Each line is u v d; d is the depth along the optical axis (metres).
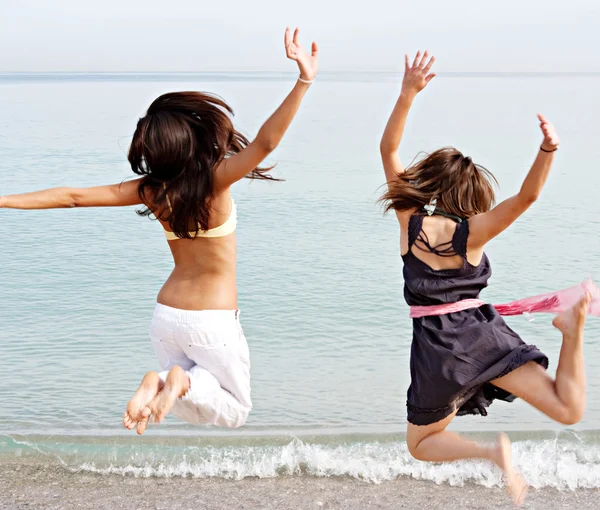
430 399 3.89
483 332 3.85
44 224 16.11
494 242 14.63
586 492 5.90
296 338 9.84
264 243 14.61
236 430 7.21
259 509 5.68
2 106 58.47
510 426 7.25
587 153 27.45
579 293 3.78
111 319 10.53
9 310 10.82
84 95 82.94
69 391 8.25
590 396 7.93
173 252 3.91
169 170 3.65
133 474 6.27
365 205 18.12
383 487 6.02
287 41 3.53
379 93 88.12
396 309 10.93
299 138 32.84
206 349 3.82
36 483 6.09
